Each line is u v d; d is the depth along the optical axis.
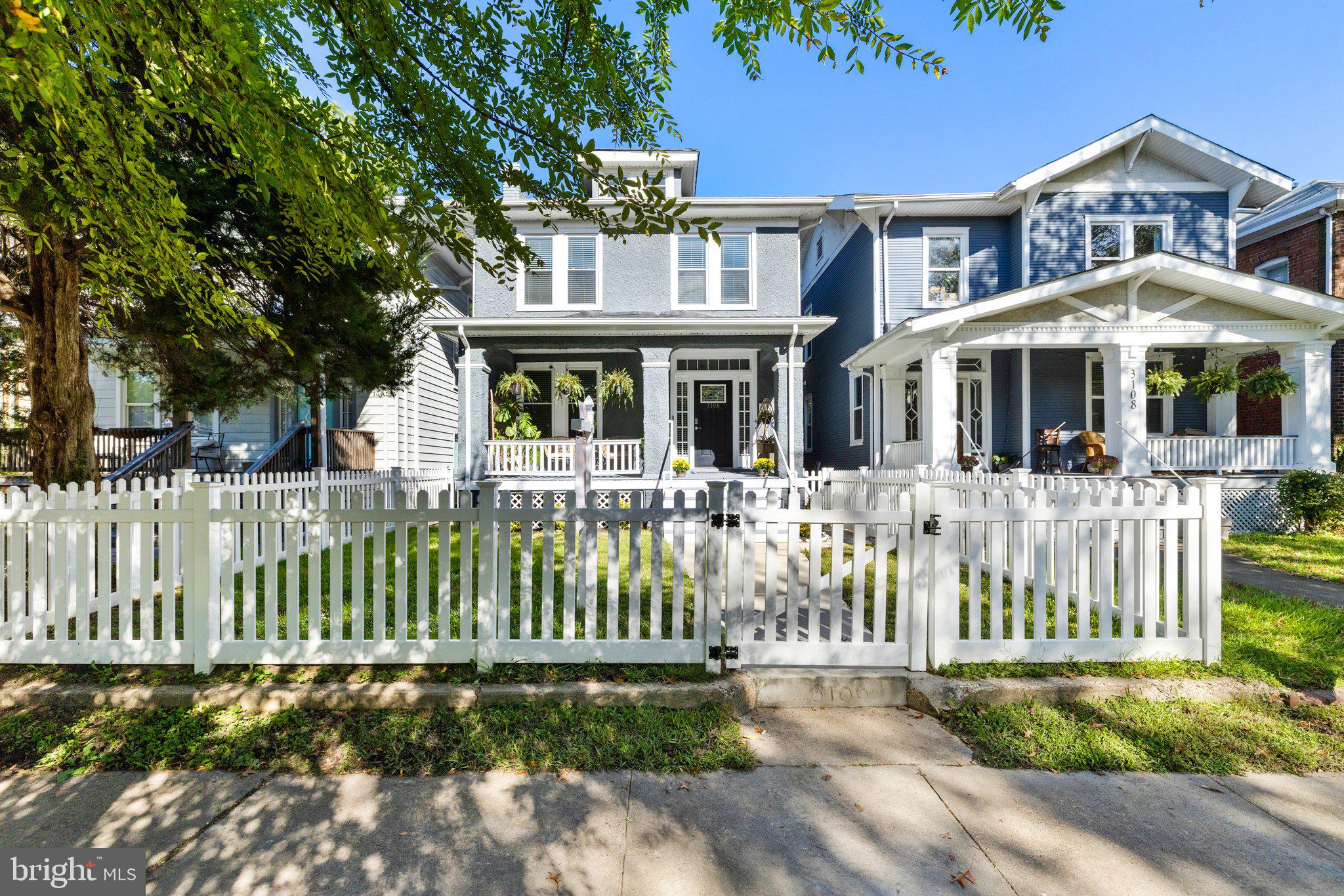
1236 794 2.75
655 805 2.67
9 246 6.86
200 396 7.11
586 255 13.26
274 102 2.66
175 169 5.00
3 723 3.24
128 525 3.72
